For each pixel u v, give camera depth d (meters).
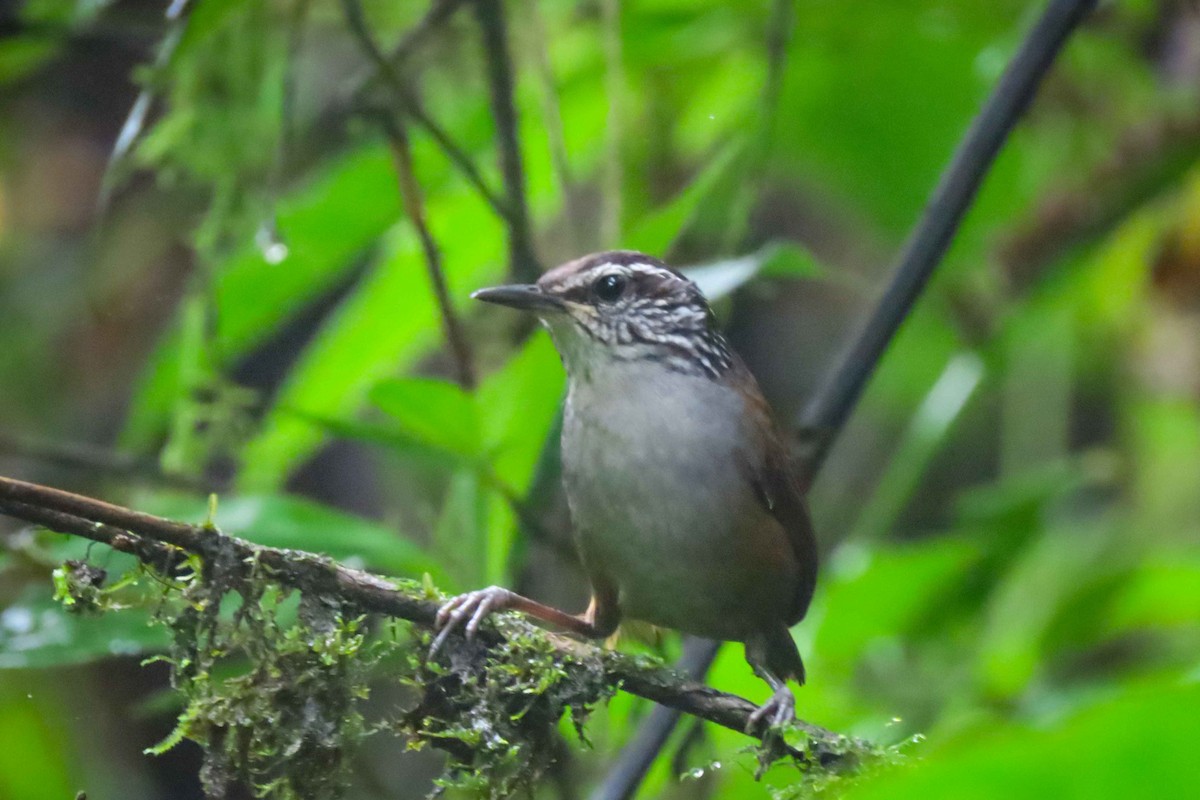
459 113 10.09
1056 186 11.02
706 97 11.95
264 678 6.12
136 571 6.05
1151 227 11.60
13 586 8.55
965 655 10.41
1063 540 12.59
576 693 6.52
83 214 13.56
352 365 9.98
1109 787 2.93
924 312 12.70
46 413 13.35
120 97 13.53
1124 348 13.47
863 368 8.52
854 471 16.14
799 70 11.14
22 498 5.63
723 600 8.36
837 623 10.10
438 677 6.42
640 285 8.44
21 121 13.43
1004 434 15.48
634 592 8.38
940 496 16.91
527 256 8.84
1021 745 2.93
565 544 8.80
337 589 6.19
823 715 10.03
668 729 7.79
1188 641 11.51
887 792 3.02
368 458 13.59
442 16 8.95
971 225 10.95
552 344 8.67
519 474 8.48
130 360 13.48
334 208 9.45
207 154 9.40
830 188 12.15
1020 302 10.77
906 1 10.86
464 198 10.13
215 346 9.19
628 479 8.15
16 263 13.63
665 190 11.93
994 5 10.98
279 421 9.67
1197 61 11.45
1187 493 13.35
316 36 11.95
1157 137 10.38
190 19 7.32
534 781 6.46
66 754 10.98
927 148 11.30
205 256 9.34
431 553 8.93
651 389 8.26
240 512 7.59
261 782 6.96
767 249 8.09
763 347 16.75
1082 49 11.48
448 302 8.42
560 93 10.56
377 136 9.83
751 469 8.30
